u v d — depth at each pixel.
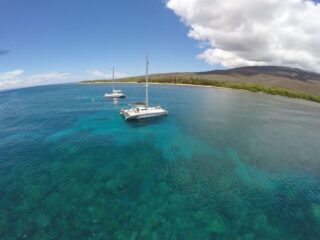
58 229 16.81
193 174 25.67
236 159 30.36
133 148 33.53
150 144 35.38
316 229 17.81
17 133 41.19
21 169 26.31
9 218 17.83
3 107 75.81
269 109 72.50
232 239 16.42
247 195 21.94
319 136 43.16
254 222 18.27
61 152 31.72
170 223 17.75
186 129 44.47
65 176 24.67
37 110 66.81
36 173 25.33
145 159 29.56
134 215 18.48
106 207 19.36
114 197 20.83
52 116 56.91
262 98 105.12
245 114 61.88
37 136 39.16
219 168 27.36
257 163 29.44
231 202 20.73
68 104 78.69
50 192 21.44
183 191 22.17
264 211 19.69
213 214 18.98
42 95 120.50
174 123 49.22
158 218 18.25
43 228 16.86
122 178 24.39
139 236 16.38
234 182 24.22
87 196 20.89
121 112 55.62
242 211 19.55
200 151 32.84
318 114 68.44
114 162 28.50
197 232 16.94
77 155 30.64
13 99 106.31
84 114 59.16
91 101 86.00
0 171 25.77
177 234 16.67
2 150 32.41
